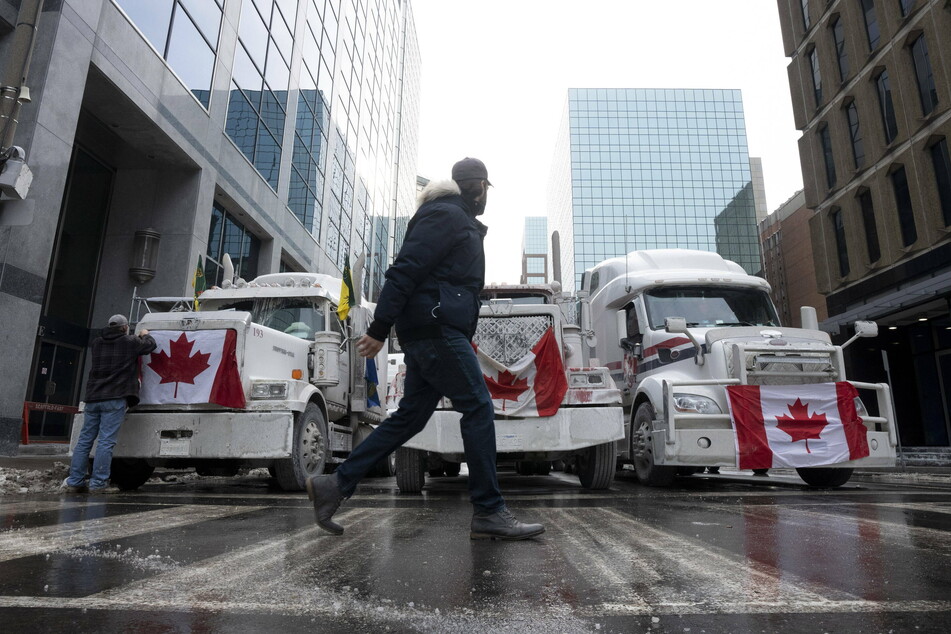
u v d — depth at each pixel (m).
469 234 2.82
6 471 6.36
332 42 26.34
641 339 7.78
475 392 2.77
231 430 5.60
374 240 36.84
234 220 17.78
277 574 1.99
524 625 1.44
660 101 100.19
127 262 14.05
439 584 1.86
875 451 6.27
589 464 6.09
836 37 23.14
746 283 7.91
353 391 7.87
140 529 3.05
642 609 1.58
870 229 21.33
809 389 6.29
